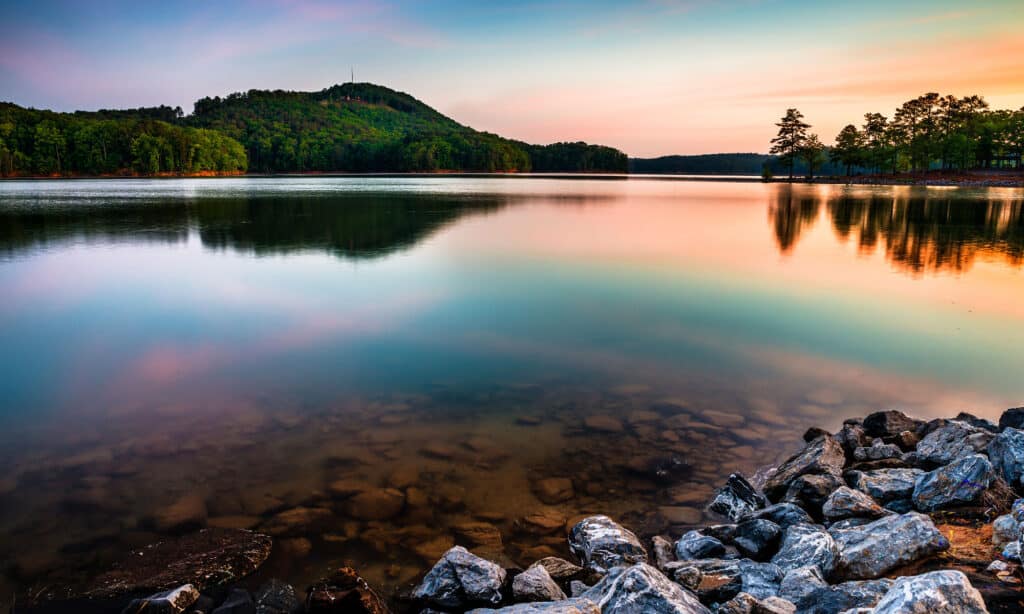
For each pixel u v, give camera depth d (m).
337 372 9.37
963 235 27.72
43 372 9.36
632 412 7.92
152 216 35.91
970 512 5.19
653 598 3.88
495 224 33.00
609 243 25.12
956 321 12.42
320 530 5.31
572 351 10.45
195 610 4.25
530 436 7.22
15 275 17.25
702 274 17.83
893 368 9.58
